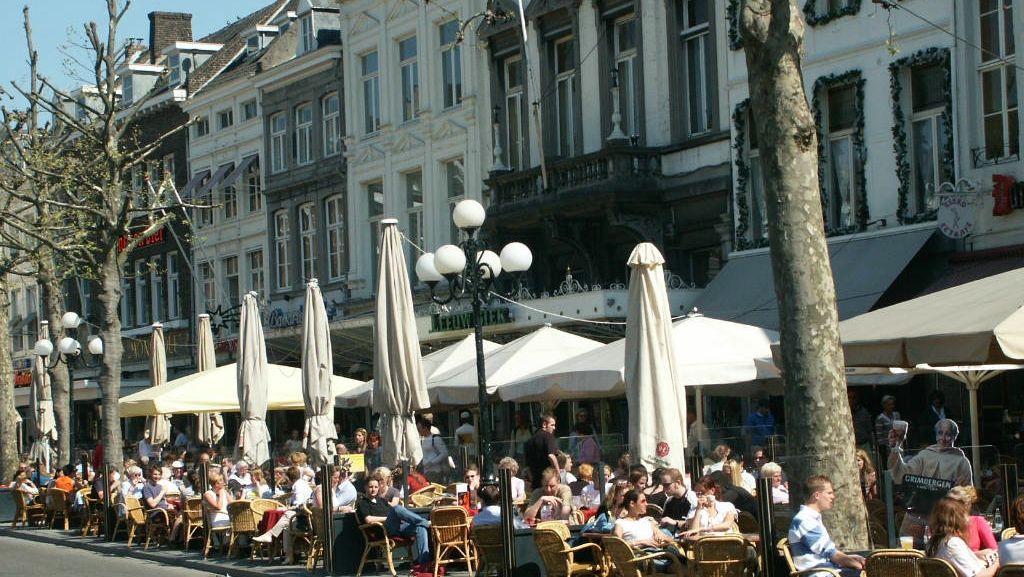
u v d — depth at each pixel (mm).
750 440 18312
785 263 14547
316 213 49656
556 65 37750
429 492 21688
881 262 27828
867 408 28266
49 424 43844
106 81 33906
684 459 18578
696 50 33656
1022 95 25969
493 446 22547
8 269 38656
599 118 35844
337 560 20016
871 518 15828
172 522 25562
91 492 29625
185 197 57094
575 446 21016
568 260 37156
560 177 34906
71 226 36625
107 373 32531
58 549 27234
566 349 24906
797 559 12969
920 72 28328
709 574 13820
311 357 26438
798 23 14445
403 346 22891
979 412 26172
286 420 51156
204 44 61594
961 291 16234
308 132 50250
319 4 51031
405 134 44156
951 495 11953
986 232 26500
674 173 33719
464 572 19453
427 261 22266
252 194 54281
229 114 55656
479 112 40594
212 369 33219
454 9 41594
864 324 16078
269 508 22672
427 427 26719
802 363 14469
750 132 31766
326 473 20094
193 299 57875
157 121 60312
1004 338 14000
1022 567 10453
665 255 34031
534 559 17031
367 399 27859
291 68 50125
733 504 16703
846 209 29750
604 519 16438
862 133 29062
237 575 21234
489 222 36938
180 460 31453
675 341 20688
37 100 34188
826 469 14320
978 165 26766
